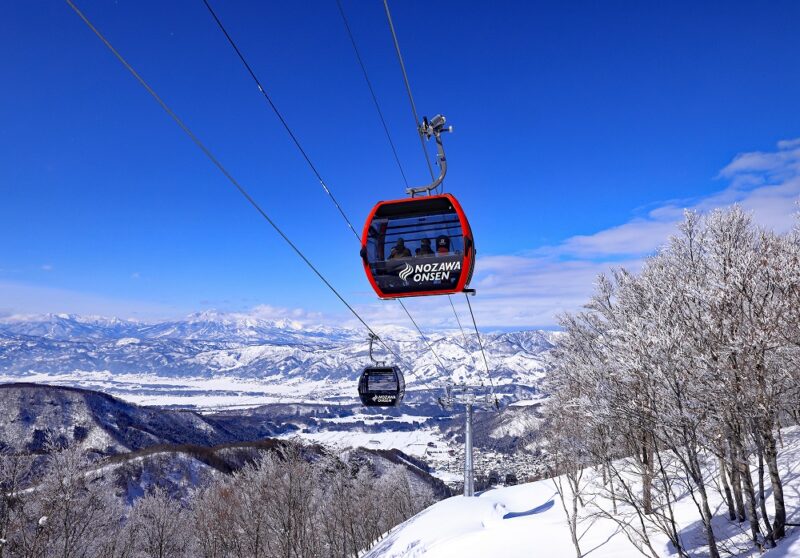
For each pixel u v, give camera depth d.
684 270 16.02
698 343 11.27
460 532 26.58
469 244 10.93
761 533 12.65
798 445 17.73
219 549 41.19
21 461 26.14
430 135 10.33
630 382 12.15
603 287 22.14
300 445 38.16
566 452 18.34
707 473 18.86
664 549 15.24
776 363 10.95
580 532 19.55
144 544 39.78
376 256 11.27
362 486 50.47
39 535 24.95
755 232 14.70
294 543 33.41
